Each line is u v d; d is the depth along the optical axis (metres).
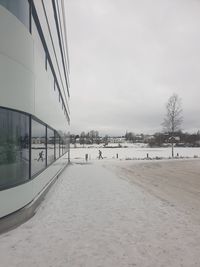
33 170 8.04
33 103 7.80
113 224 6.46
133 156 43.03
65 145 24.08
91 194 10.35
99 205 8.47
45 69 10.44
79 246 5.06
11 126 6.42
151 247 5.04
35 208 7.82
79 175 16.94
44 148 10.40
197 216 7.40
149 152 54.91
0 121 6.01
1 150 6.00
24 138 7.14
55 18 14.27
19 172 6.77
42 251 4.81
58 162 16.42
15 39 6.51
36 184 8.38
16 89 6.55
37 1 8.43
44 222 6.57
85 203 8.74
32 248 4.94
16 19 6.55
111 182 13.81
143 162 29.91
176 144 87.75
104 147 84.56
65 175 16.94
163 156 42.44
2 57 6.05
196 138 93.31
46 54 10.86
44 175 10.23
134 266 4.27
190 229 6.14
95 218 6.96
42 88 9.52
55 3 14.00
